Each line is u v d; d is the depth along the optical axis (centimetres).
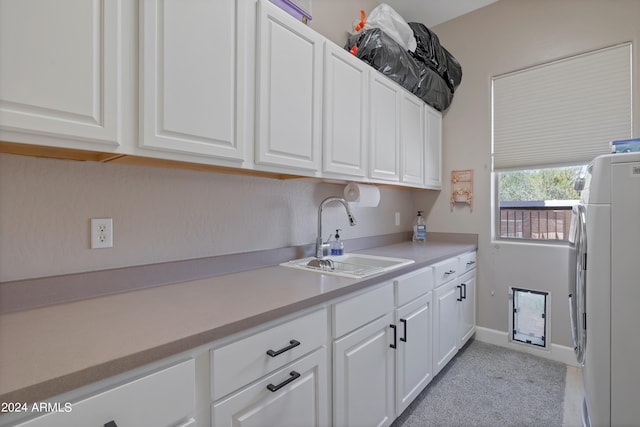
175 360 76
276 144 134
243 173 154
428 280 192
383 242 266
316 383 115
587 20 225
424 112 255
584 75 227
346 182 205
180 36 102
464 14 279
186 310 96
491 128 269
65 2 80
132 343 72
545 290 244
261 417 95
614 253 121
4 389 53
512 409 179
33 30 75
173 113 101
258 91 127
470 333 260
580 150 228
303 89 147
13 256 96
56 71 79
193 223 141
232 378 87
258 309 97
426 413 176
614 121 215
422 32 244
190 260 138
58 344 72
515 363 233
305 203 198
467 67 279
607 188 123
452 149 288
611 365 121
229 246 155
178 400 76
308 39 149
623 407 118
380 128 200
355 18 236
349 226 234
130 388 68
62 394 60
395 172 217
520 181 262
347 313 129
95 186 112
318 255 187
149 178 126
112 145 90
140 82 94
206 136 110
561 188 243
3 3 71
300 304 107
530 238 258
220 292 117
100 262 113
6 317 90
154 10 96
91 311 95
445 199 292
